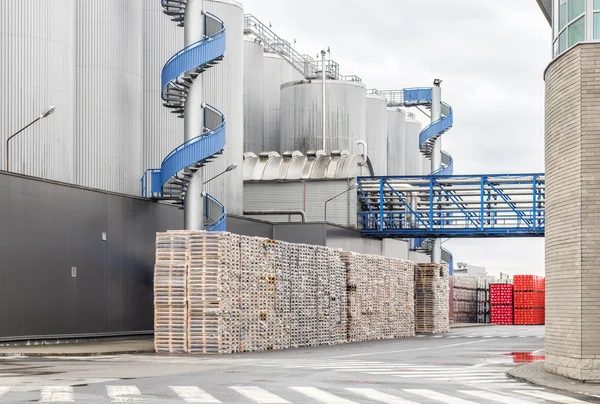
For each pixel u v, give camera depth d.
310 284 42.53
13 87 43.41
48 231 36.50
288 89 83.00
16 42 43.56
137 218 43.19
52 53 44.62
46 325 36.25
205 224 49.16
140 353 33.66
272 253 38.91
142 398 15.88
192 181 45.28
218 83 63.47
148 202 44.25
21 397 15.74
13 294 34.38
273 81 90.19
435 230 67.81
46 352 30.94
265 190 69.44
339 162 69.62
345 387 19.09
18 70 43.53
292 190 69.00
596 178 22.02
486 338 52.00
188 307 34.53
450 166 81.69
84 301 38.75
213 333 34.31
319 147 81.56
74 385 18.19
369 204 70.12
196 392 17.20
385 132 91.31
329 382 20.31
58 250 37.09
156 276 35.00
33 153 43.56
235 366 25.48
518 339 50.22
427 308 60.44
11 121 43.25
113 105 49.69
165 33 56.88
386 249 74.44
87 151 48.66
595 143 22.06
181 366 25.16
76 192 38.41
